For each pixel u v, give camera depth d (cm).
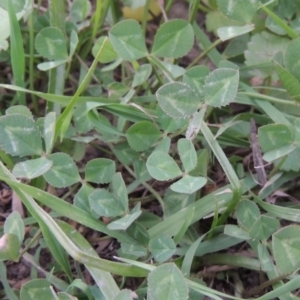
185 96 30
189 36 33
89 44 39
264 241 29
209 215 31
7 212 35
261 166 33
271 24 37
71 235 31
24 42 39
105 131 34
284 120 34
